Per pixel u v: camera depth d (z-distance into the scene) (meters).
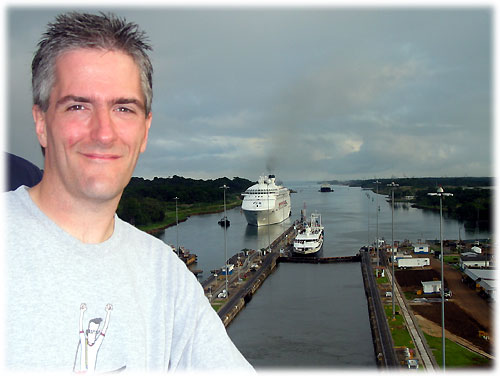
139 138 2.23
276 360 24.83
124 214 86.31
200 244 67.50
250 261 52.84
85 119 2.05
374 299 35.25
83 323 1.95
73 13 2.15
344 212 122.88
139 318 2.14
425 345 25.11
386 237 72.88
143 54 2.27
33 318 1.86
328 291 40.81
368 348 26.39
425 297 35.72
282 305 36.28
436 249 57.78
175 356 2.24
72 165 2.01
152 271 2.38
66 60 2.07
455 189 128.62
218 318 2.47
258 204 87.31
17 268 1.91
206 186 168.12
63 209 2.09
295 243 60.00
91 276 2.04
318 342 27.53
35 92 2.16
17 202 2.16
